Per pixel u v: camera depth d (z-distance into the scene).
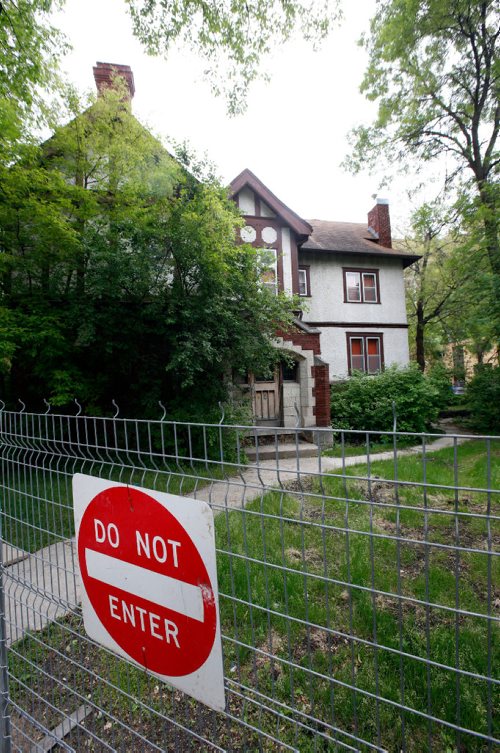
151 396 8.54
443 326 19.17
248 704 2.03
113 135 8.77
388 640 2.41
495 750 1.76
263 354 9.38
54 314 7.61
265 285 9.81
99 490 1.64
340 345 15.16
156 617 1.43
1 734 1.92
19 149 7.31
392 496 4.93
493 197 11.70
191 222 7.81
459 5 11.69
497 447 7.93
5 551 2.81
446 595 2.89
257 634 2.56
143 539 1.46
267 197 13.03
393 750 1.77
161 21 6.96
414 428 11.48
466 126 14.14
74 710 2.16
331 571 3.18
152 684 2.26
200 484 3.93
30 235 7.62
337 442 10.17
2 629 2.00
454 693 2.00
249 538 3.56
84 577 1.74
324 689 2.08
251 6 6.68
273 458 8.49
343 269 15.45
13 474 2.38
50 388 7.85
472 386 12.45
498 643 2.34
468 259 12.89
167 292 8.25
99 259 7.41
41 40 7.49
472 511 4.56
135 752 1.88
